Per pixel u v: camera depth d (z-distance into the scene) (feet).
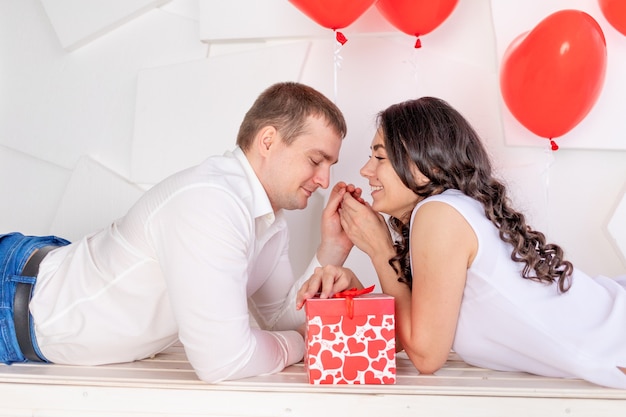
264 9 8.51
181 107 8.61
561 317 5.30
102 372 5.50
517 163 8.31
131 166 8.67
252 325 8.63
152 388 5.13
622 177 8.30
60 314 5.54
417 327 5.18
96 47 8.91
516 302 5.27
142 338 5.63
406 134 5.57
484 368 5.86
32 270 5.72
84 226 8.75
